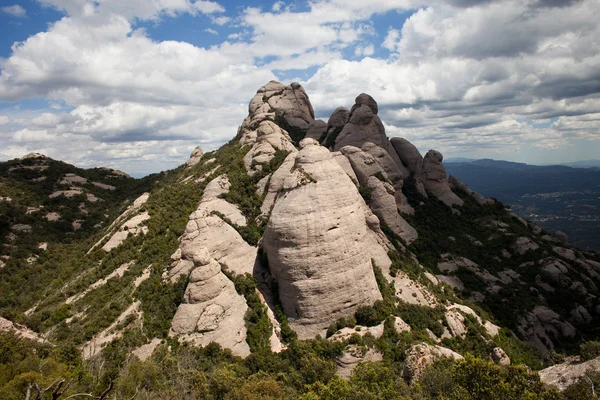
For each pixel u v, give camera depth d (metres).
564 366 40.91
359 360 41.81
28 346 39.28
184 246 50.72
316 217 48.19
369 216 61.34
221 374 35.16
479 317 57.06
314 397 31.50
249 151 76.31
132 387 33.03
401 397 32.28
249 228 57.84
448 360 40.28
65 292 54.09
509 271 73.00
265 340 44.56
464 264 71.12
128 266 54.53
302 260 47.12
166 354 39.75
